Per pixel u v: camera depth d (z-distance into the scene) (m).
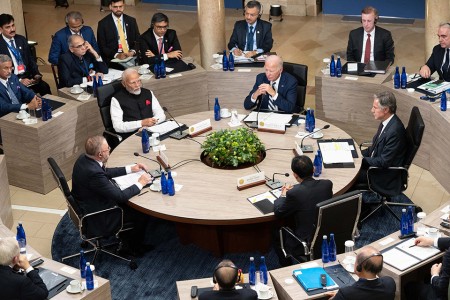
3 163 7.38
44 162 7.95
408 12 13.11
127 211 6.76
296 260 6.21
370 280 4.88
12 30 9.23
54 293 5.39
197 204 6.38
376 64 8.76
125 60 9.36
